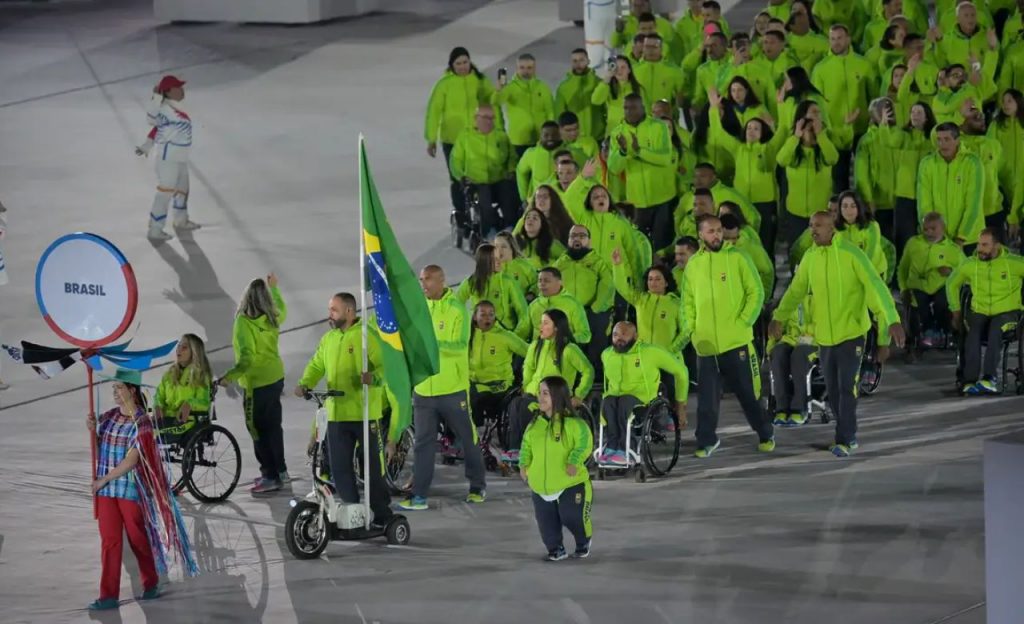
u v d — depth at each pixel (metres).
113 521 42.34
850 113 71.88
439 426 52.88
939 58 81.12
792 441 55.44
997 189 68.06
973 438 53.94
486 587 42.56
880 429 55.72
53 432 58.94
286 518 48.72
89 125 106.38
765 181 68.00
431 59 121.25
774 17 85.00
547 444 43.66
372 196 45.31
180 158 82.62
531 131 78.88
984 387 59.00
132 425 42.53
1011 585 28.31
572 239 58.22
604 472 52.53
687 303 53.50
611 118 76.50
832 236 52.44
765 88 75.62
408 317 45.81
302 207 87.69
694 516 47.72
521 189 72.31
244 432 58.44
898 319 52.06
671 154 69.31
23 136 104.12
